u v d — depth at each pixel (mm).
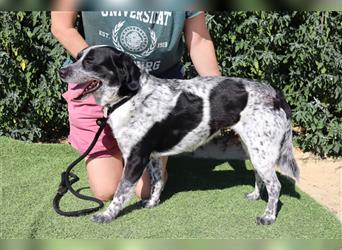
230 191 4316
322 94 5223
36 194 4137
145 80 3627
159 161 3955
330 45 5027
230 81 3729
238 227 3744
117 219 3791
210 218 3855
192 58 4184
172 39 3938
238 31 5074
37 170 4594
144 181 4125
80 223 3729
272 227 3748
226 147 5410
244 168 4848
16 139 5305
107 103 3619
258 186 4113
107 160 4160
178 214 3902
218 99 3668
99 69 3492
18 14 4957
